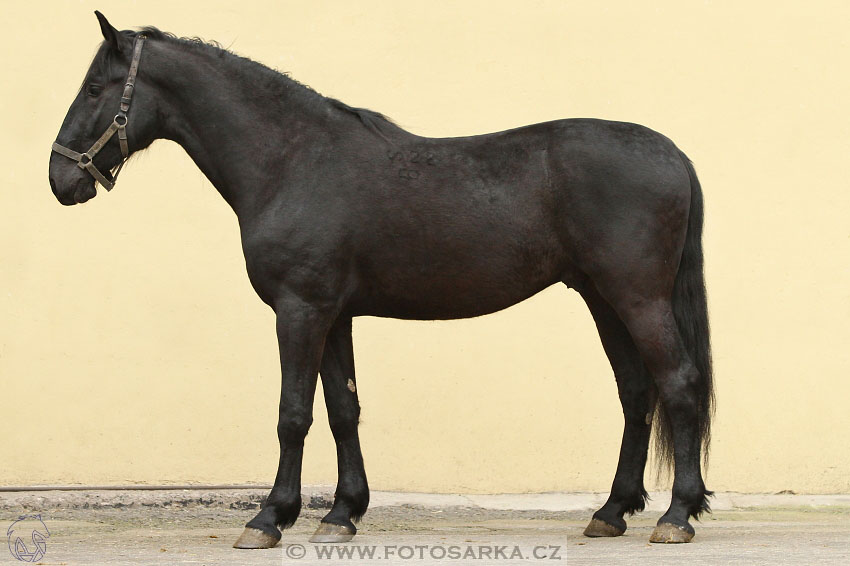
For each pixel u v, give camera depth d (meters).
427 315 6.95
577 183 6.58
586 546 6.59
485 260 6.69
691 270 6.79
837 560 5.82
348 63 9.92
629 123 6.83
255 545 6.52
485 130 9.92
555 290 9.75
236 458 9.56
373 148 6.81
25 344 9.53
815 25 9.94
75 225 9.63
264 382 9.62
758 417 9.76
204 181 9.71
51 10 9.76
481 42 9.95
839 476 9.71
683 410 6.53
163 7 9.85
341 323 7.08
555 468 9.66
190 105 6.94
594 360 9.71
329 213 6.65
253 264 6.71
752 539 6.86
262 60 9.89
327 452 9.53
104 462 9.50
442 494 9.59
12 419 9.48
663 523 6.61
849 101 9.89
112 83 6.91
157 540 7.15
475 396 9.69
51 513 8.80
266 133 6.86
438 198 6.68
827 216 9.84
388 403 9.68
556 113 9.92
